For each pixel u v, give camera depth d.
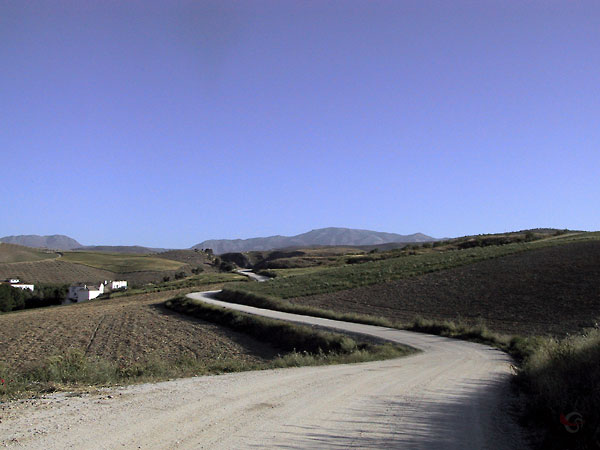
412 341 27.39
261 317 39.47
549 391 8.66
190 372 14.96
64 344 34.84
